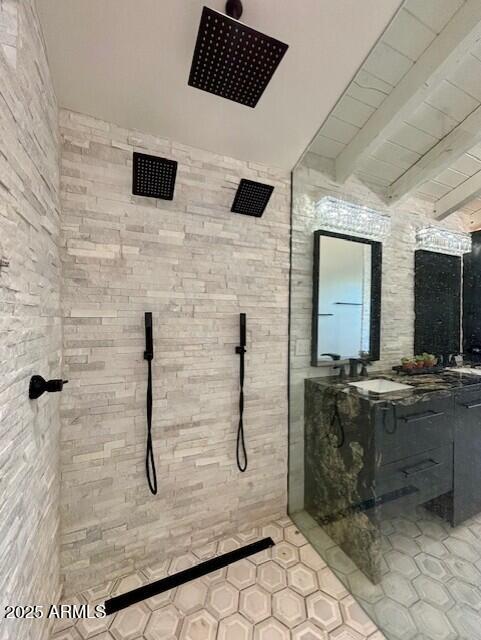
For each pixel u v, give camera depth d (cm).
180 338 140
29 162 78
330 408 154
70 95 113
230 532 156
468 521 101
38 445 88
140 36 98
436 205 118
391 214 138
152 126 129
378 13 96
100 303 124
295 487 173
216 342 149
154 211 133
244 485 159
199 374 145
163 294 136
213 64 97
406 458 119
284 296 167
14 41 67
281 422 169
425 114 114
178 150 137
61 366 116
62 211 117
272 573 135
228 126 134
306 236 170
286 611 118
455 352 109
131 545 132
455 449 106
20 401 72
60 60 101
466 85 99
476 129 101
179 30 97
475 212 102
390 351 141
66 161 117
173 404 139
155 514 137
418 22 98
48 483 100
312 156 158
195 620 114
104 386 125
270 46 92
